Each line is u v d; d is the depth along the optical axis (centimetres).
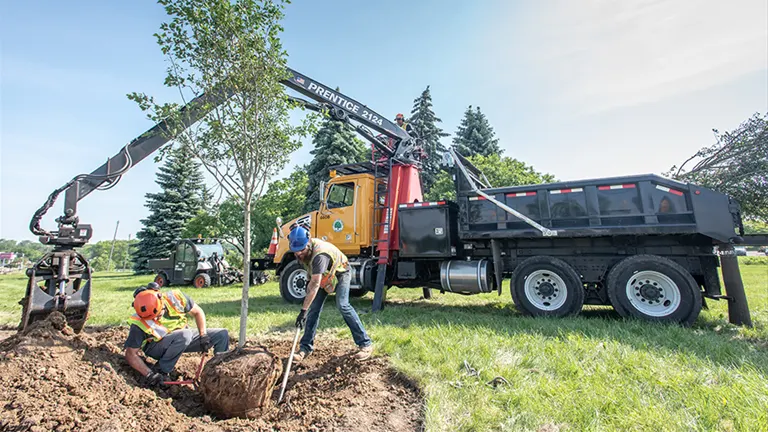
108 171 535
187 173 3322
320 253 398
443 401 286
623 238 608
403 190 830
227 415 283
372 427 258
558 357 368
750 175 791
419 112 3045
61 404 245
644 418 243
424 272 791
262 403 292
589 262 623
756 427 228
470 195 688
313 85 821
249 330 561
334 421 267
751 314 599
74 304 419
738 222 565
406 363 371
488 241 707
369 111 851
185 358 409
